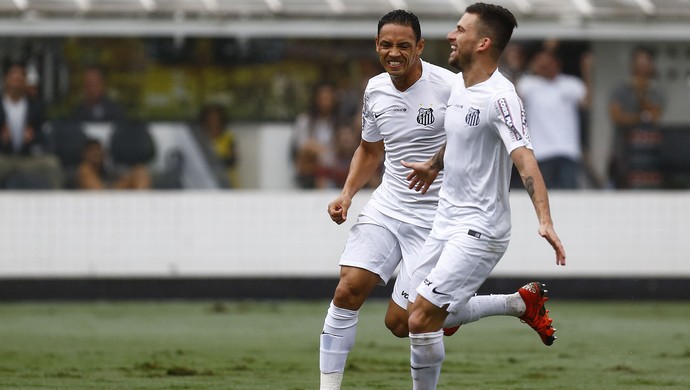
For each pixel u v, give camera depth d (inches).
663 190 2037.4
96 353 1304.1
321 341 907.4
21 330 1545.3
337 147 2001.7
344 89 1998.0
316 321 1676.9
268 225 1993.1
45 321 1662.2
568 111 2007.9
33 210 1955.0
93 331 1537.9
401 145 919.0
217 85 1990.7
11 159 1952.5
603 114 2022.6
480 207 818.8
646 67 2021.4
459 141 821.9
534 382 1093.1
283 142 2003.0
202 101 1990.7
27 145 1955.0
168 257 1980.8
